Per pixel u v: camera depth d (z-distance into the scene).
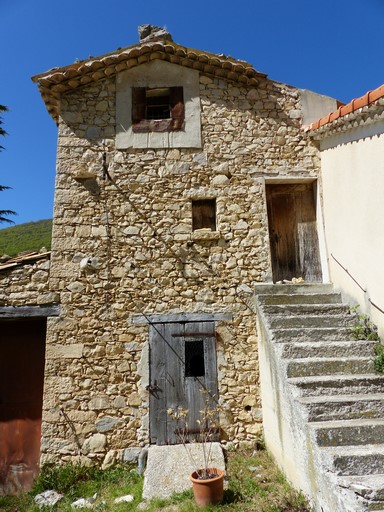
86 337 5.67
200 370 5.88
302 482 3.87
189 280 5.96
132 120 6.39
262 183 6.35
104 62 6.25
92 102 6.41
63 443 5.36
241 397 5.68
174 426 5.51
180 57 6.49
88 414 5.46
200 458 4.98
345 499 2.95
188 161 6.33
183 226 6.11
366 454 3.28
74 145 6.24
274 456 4.95
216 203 6.24
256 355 5.82
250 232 6.18
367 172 4.99
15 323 6.19
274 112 6.62
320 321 5.35
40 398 5.98
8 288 5.75
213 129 6.46
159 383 5.63
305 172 6.45
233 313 5.92
